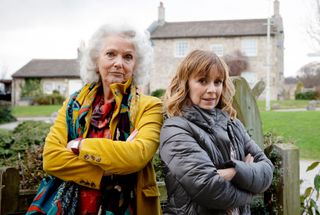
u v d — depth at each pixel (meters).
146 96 1.88
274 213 2.50
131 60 1.84
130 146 1.64
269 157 2.52
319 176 2.56
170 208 1.66
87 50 1.90
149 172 1.76
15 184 2.23
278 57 32.03
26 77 37.03
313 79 39.66
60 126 1.81
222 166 1.60
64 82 37.28
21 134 6.16
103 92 1.91
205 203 1.55
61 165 1.66
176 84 1.79
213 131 1.69
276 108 21.06
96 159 1.61
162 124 1.81
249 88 2.66
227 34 31.83
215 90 1.72
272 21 31.78
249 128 2.63
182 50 32.81
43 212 1.70
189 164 1.56
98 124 1.79
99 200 1.69
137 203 1.71
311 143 9.12
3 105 21.95
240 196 1.58
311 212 2.58
